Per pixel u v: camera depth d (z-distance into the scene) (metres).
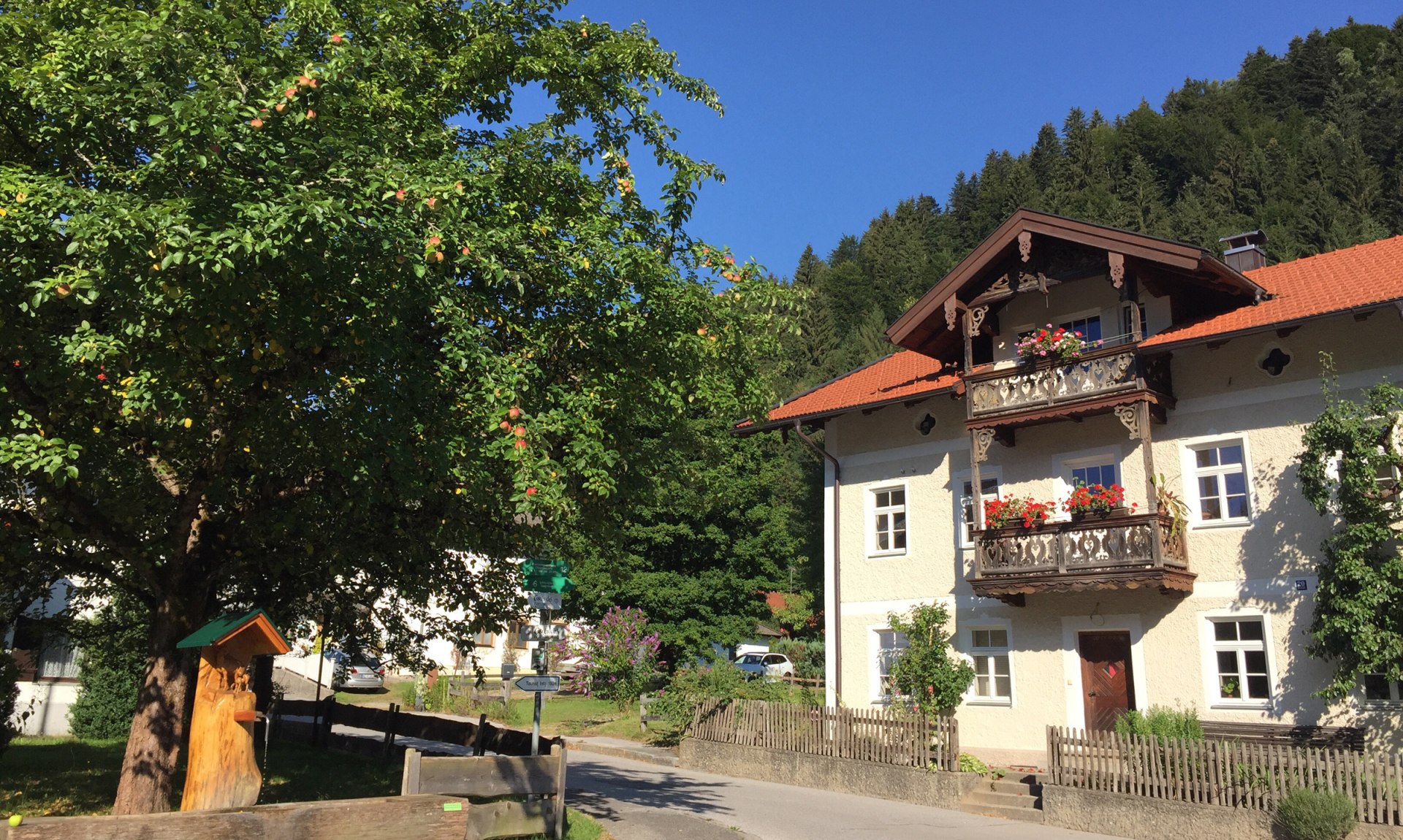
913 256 94.31
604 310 10.35
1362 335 15.60
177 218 7.05
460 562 13.01
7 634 18.78
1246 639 16.12
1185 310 18.16
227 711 6.68
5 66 8.62
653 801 14.61
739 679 20.98
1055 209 89.06
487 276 8.98
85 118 8.62
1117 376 17.16
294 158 8.07
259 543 11.03
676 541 34.31
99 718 20.12
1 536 9.74
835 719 17.58
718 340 10.65
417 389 8.98
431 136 9.77
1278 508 16.02
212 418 9.72
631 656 29.27
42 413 8.65
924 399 20.33
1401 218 75.75
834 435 22.38
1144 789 13.38
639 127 11.58
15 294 8.11
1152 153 107.44
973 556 19.53
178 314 8.10
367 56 8.91
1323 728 14.77
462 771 9.26
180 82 7.90
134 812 9.38
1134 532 16.41
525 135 10.75
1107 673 17.58
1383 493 14.03
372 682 37.00
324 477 10.55
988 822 14.16
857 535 21.56
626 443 10.74
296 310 8.47
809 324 71.56
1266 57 128.50
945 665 18.39
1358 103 106.88
